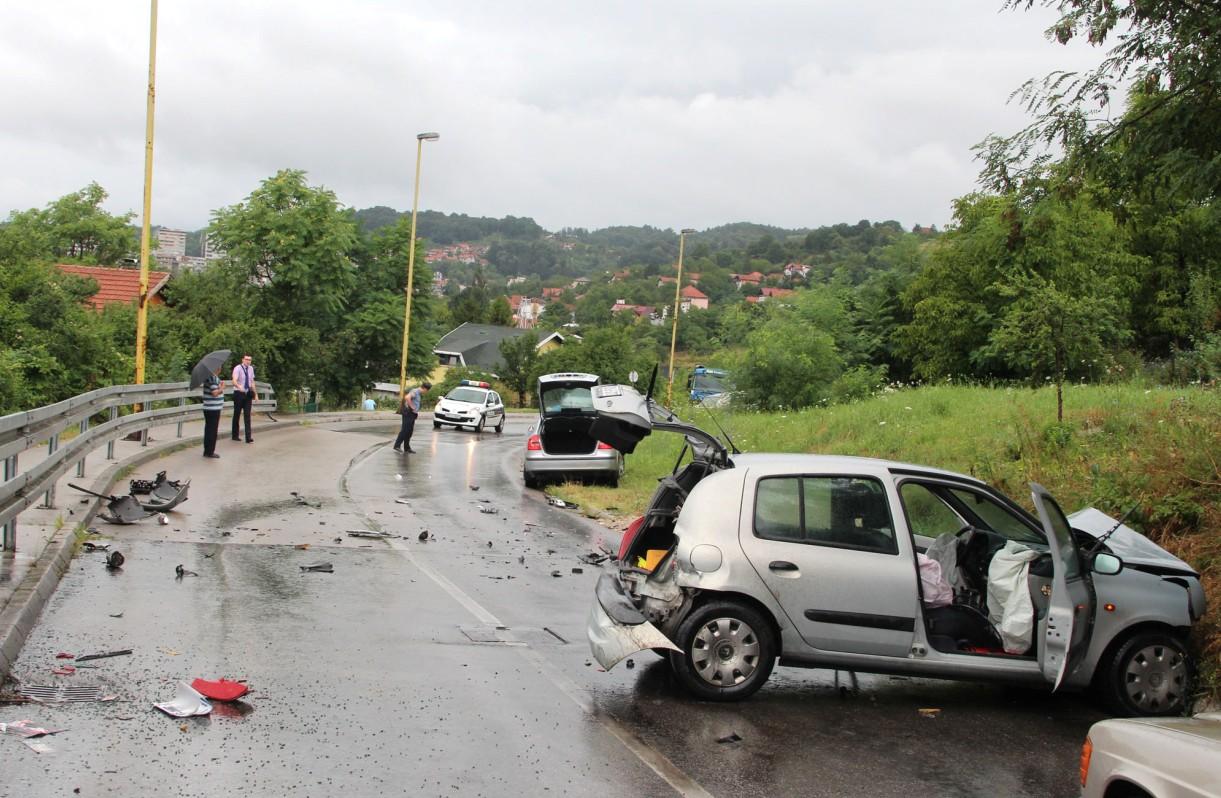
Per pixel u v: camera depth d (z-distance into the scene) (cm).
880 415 1925
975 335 2877
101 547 1032
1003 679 681
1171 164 916
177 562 996
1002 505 713
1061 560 640
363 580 991
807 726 640
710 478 711
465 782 512
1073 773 575
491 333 10462
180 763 509
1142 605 682
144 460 1722
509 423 4931
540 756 556
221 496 1462
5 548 919
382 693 646
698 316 8331
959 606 710
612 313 12262
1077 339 1482
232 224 4228
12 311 2691
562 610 927
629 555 753
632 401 764
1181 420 1230
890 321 3369
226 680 641
